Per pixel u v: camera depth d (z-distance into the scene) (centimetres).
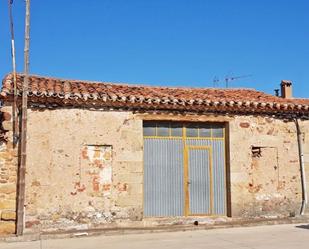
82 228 1252
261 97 1570
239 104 1416
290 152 1489
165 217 1362
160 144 1384
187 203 1388
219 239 1108
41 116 1250
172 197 1377
